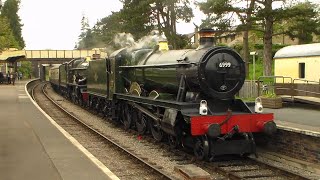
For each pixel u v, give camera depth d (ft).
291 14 70.23
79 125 56.29
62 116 67.87
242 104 35.22
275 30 120.16
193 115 32.42
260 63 137.08
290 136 34.14
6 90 113.80
